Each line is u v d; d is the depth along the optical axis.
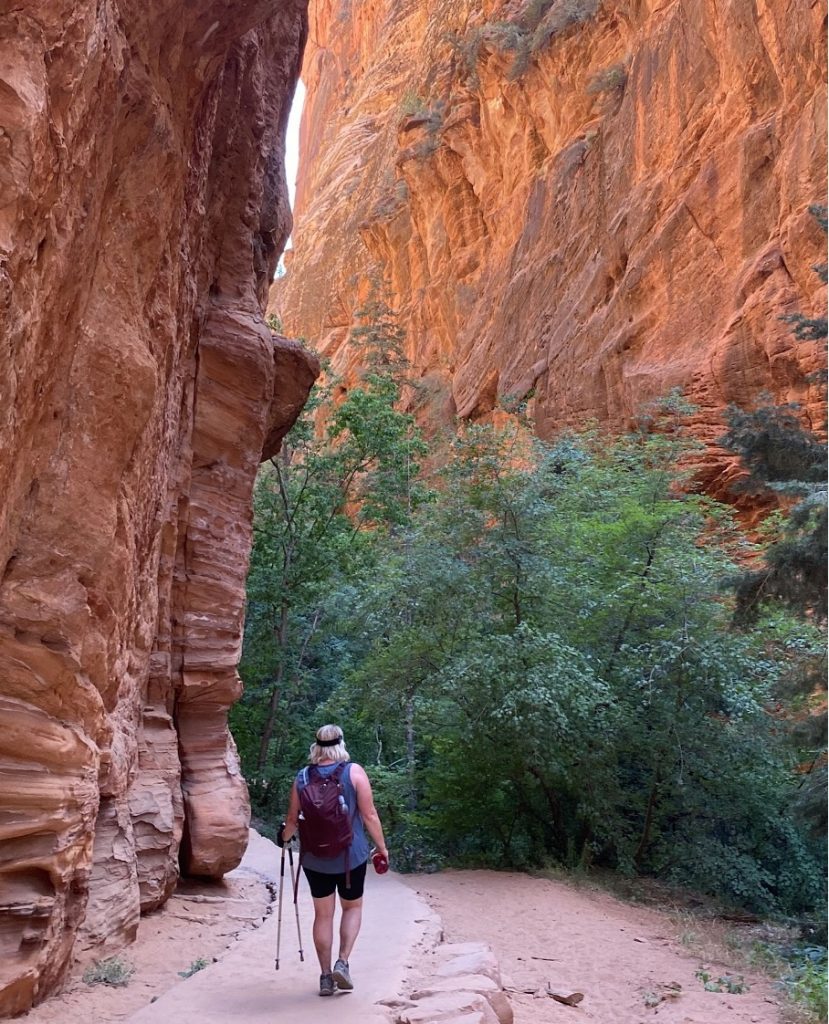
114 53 5.14
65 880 5.41
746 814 13.07
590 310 27.42
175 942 7.35
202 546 9.79
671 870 12.84
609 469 17.17
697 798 12.71
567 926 9.20
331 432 24.14
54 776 5.32
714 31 24.20
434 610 13.47
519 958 8.02
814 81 20.64
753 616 11.30
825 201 19.58
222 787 9.78
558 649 12.04
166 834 8.27
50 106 4.33
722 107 23.77
